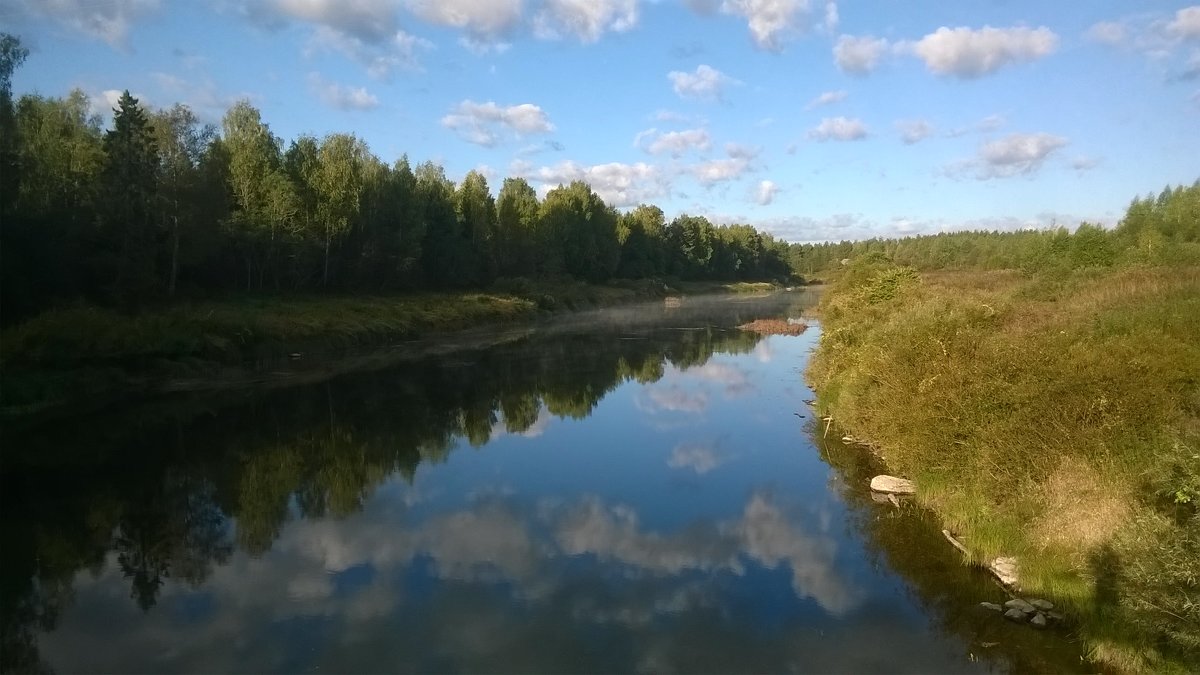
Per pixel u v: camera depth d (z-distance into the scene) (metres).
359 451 20.12
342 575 11.91
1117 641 8.34
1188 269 26.19
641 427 22.81
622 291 88.31
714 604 10.64
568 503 15.56
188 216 38.12
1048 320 17.86
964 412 13.04
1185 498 8.02
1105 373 11.25
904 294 27.88
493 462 18.98
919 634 9.55
